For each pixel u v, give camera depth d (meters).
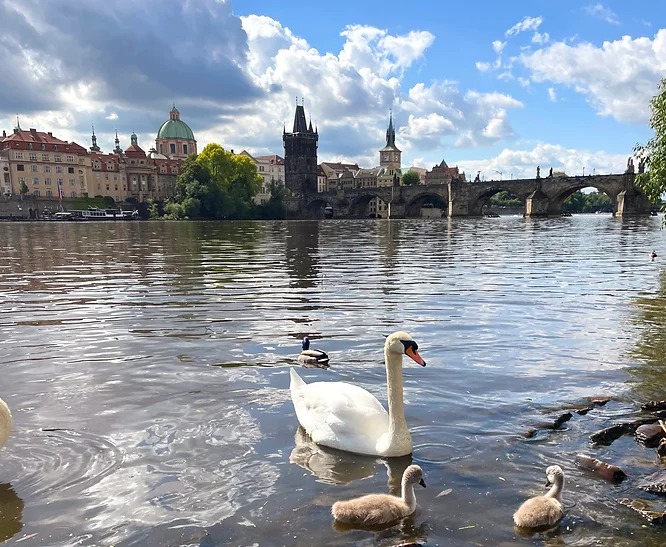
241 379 8.51
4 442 5.67
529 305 14.66
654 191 17.91
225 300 15.60
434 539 4.49
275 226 85.56
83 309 14.30
